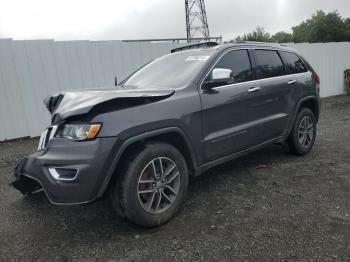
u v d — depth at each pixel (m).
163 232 3.29
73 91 3.71
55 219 3.74
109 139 3.01
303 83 5.48
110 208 3.93
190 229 3.31
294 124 5.36
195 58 4.29
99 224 3.55
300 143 5.50
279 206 3.72
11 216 3.88
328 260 2.69
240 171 4.96
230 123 4.16
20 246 3.20
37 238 3.34
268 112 4.78
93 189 3.00
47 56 8.40
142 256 2.90
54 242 3.24
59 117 3.20
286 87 5.09
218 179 4.67
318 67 14.65
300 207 3.67
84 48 8.84
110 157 3.02
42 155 3.16
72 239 3.28
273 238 3.06
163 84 3.99
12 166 5.96
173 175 3.52
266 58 4.98
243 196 4.05
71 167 2.96
